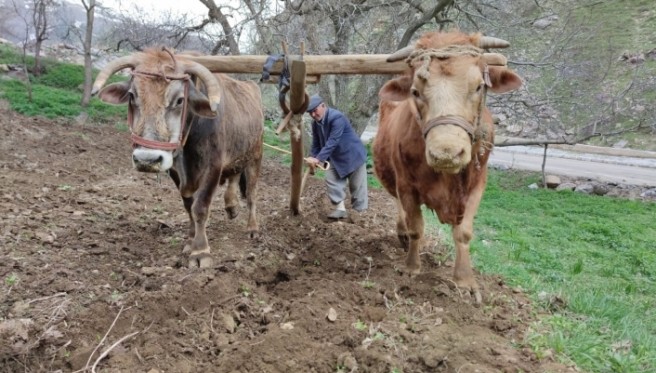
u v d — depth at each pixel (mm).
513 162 26109
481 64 4863
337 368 4082
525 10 19266
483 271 6820
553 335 4715
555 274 8578
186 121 5320
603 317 5766
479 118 4785
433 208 5566
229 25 16062
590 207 17094
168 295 4949
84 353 4090
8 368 3988
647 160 30172
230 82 6715
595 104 21688
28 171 10898
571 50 20062
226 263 5914
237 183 7445
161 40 17375
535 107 19922
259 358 4090
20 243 6195
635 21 42531
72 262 5785
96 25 39531
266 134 22172
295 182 7832
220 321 4668
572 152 32750
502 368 4141
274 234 7406
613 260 10500
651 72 29844
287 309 4977
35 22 26562
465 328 4766
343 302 5086
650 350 4914
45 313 4633
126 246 6473
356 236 7816
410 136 5273
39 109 20922
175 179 6367
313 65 5980
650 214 16641
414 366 4164
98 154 14406
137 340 4344
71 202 8453
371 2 16828
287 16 15664
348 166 8453
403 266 6270
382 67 5914
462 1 16703
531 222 13922
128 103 5176
